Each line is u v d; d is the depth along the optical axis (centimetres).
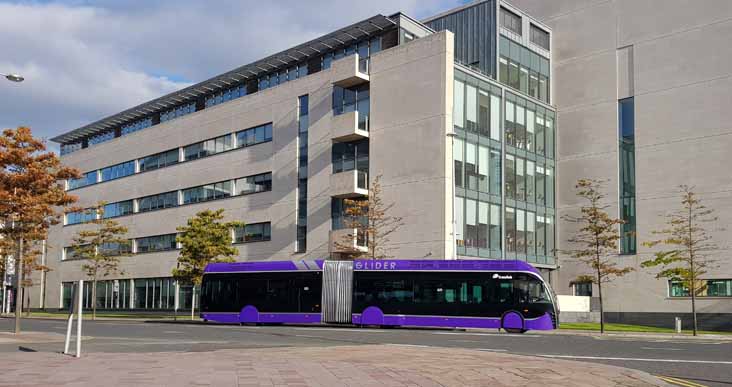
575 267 4844
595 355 1980
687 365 1697
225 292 3753
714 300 4200
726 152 4244
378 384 1263
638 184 4606
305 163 4969
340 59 4722
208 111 5856
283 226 5041
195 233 4988
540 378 1359
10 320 4972
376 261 3516
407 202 4325
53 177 3142
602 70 4894
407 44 4438
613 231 4006
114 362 1612
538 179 4897
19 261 2980
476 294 3319
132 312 6425
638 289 4531
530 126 4881
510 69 4853
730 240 4172
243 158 5459
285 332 3056
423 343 2447
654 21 4656
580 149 4944
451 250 4128
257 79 5650
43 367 1498
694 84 4425
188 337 2717
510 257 4572
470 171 4366
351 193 4478
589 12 5003
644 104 4644
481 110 4503
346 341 2519
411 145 4341
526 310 3247
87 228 7100
